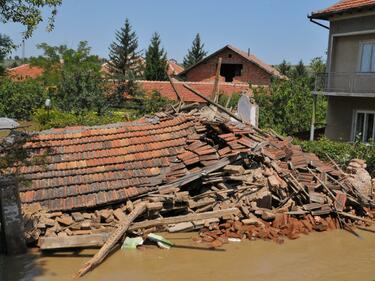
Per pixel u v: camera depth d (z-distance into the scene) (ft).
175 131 41.68
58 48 136.98
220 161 36.70
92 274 25.35
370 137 64.75
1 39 31.91
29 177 33.14
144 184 34.96
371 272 26.89
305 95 81.35
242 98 60.49
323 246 30.94
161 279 25.08
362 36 65.16
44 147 36.45
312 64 148.97
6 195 26.78
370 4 59.47
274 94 80.74
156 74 187.93
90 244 27.99
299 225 33.81
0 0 30.27
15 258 26.99
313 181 38.78
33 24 31.32
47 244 27.14
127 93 102.68
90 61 135.03
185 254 28.53
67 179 33.88
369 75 64.03
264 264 27.50
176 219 30.73
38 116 86.07
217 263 27.40
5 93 97.66
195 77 161.48
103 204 32.50
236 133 39.81
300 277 25.89
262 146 38.91
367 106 64.80
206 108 47.60
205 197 34.88
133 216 30.30
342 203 36.14
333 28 68.44
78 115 87.30
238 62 152.97
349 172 44.57
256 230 32.07
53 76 126.52
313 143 55.83
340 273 26.63
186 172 36.45
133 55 180.04
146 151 38.42
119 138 39.45
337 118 69.26
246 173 37.04
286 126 79.10
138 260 27.40
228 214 31.73
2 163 29.27
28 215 29.76
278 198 36.24
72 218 30.68
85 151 37.11
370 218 37.32
